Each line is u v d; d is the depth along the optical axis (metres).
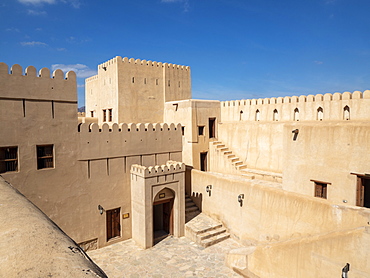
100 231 14.23
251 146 20.11
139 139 15.57
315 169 12.67
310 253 8.99
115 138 14.60
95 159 13.95
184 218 15.58
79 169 13.47
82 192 13.60
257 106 20.56
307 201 10.81
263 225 12.76
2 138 11.26
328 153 12.18
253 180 17.88
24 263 2.79
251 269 11.02
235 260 11.85
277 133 18.45
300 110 17.88
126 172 15.09
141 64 21.38
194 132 20.91
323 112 16.75
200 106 21.31
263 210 12.75
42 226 3.90
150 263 12.58
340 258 8.31
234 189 14.59
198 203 17.62
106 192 14.39
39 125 12.20
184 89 24.36
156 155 16.44
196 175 17.73
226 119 22.59
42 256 2.97
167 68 22.97
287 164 13.83
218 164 21.20
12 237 3.42
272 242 11.23
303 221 10.94
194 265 12.34
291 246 9.49
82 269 2.77
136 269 12.05
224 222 15.43
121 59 20.20
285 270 9.70
